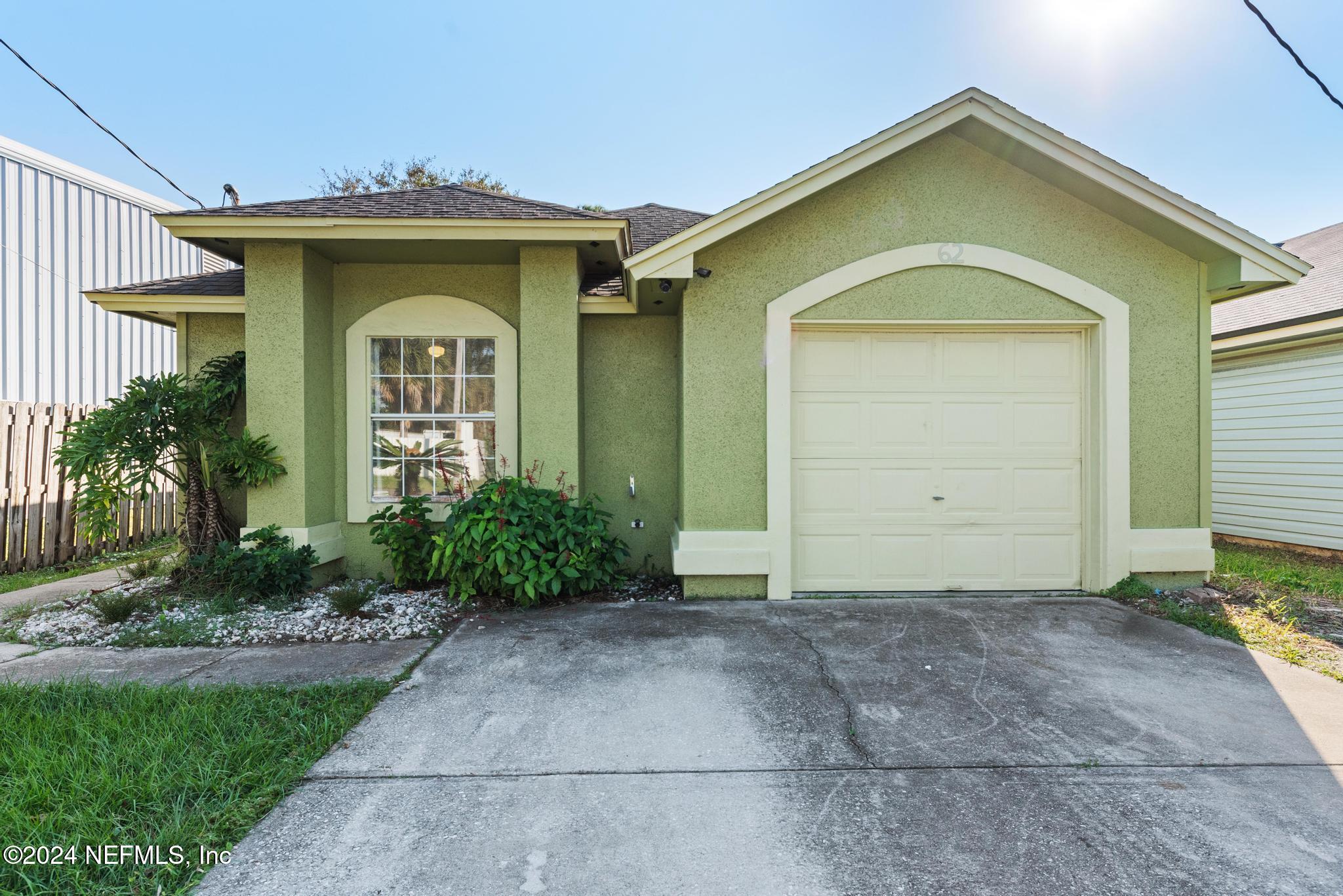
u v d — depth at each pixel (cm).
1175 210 553
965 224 595
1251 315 936
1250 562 768
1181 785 281
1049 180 591
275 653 447
